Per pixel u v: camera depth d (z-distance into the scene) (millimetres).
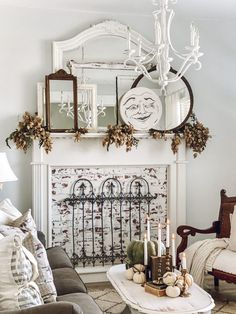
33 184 4234
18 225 3203
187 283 2693
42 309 1777
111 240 4484
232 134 4832
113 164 4414
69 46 4340
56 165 4281
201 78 4738
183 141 4574
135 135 4410
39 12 4305
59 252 3461
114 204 4484
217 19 4719
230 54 4809
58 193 4324
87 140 4344
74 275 2943
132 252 3051
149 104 4477
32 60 4297
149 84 4512
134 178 4516
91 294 4016
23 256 1961
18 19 4258
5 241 1977
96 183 4422
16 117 4262
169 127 4531
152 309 2414
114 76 4441
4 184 4270
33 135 4094
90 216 4426
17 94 4266
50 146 4172
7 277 1910
